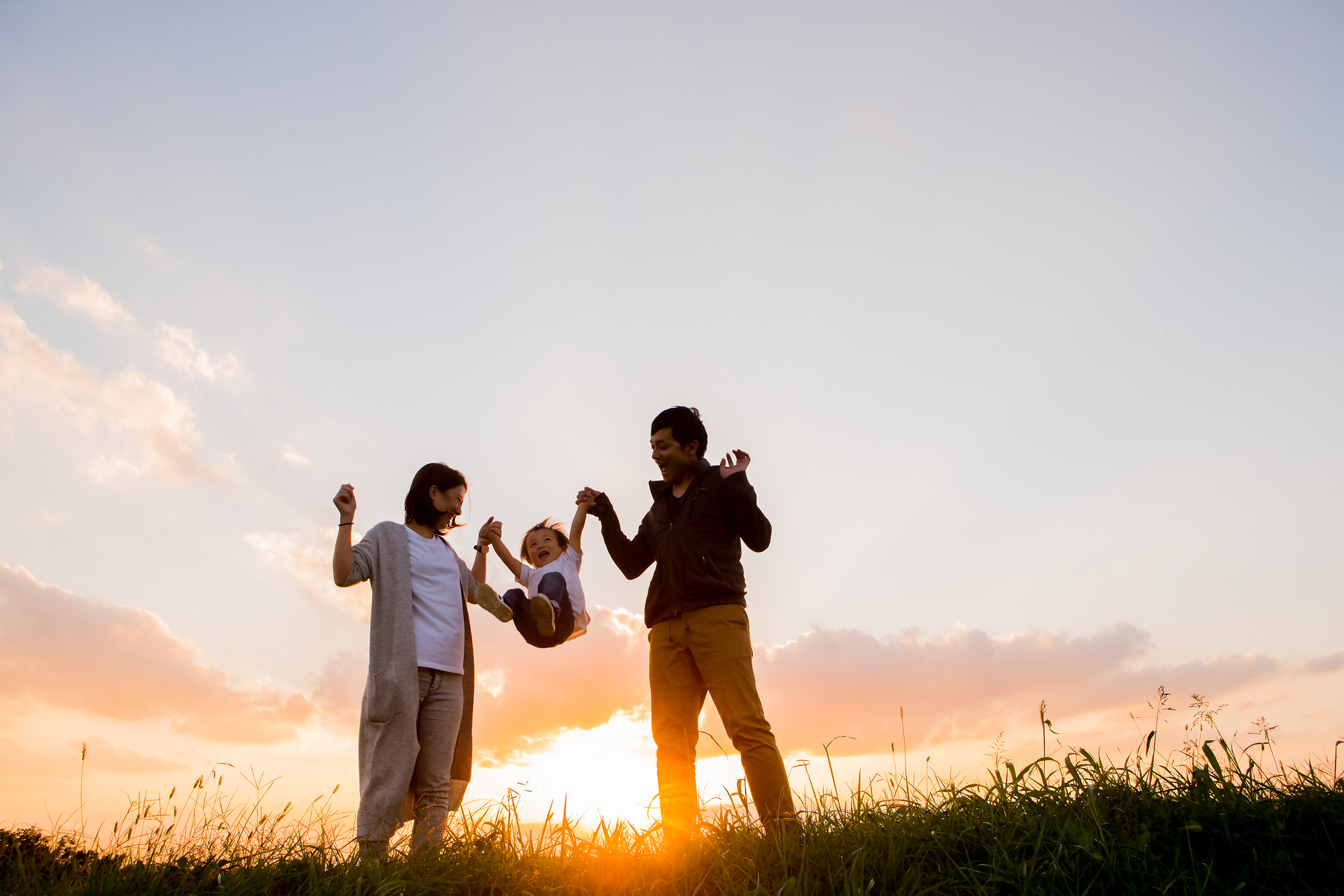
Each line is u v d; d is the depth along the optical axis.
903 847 3.34
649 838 3.60
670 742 4.13
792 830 3.53
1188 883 2.95
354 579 3.98
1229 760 3.52
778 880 3.22
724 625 4.10
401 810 3.77
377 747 3.76
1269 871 2.97
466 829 3.59
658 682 4.27
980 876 3.13
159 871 3.23
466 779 4.17
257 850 3.44
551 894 3.26
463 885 3.27
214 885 3.20
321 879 3.23
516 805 3.64
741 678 3.99
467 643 4.35
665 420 4.60
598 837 3.57
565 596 5.16
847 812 3.69
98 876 3.16
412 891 3.17
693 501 4.40
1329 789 3.37
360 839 3.43
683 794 4.00
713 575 4.18
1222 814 3.24
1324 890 2.86
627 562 4.75
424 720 3.99
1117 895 2.97
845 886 3.06
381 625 3.96
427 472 4.46
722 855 3.40
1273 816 3.20
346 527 3.98
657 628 4.32
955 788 3.75
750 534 4.21
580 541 5.57
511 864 3.40
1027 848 3.29
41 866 3.23
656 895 3.26
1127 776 3.62
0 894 2.96
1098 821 3.22
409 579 4.09
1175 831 3.27
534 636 5.00
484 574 4.75
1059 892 3.00
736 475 4.29
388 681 3.80
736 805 3.73
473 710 4.29
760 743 3.86
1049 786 3.60
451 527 4.55
